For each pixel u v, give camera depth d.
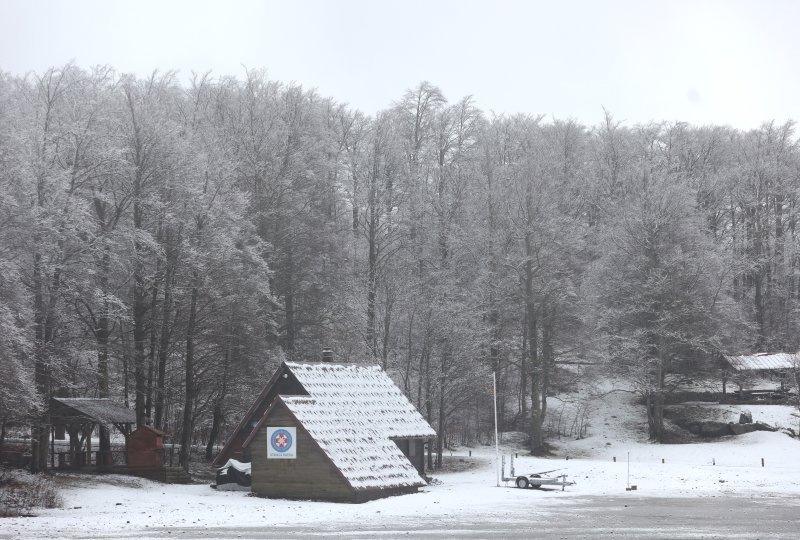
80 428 49.88
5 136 42.00
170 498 40.31
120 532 28.73
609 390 87.81
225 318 52.62
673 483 50.06
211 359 53.53
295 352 63.25
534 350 73.31
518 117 90.62
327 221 71.81
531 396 78.06
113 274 48.78
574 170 88.06
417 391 65.50
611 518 33.47
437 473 58.91
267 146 63.19
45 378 42.91
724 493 44.75
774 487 48.03
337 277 68.31
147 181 50.22
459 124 80.31
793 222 90.69
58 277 42.88
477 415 76.81
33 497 35.94
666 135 92.75
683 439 76.12
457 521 32.44
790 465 62.69
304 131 68.75
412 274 70.94
